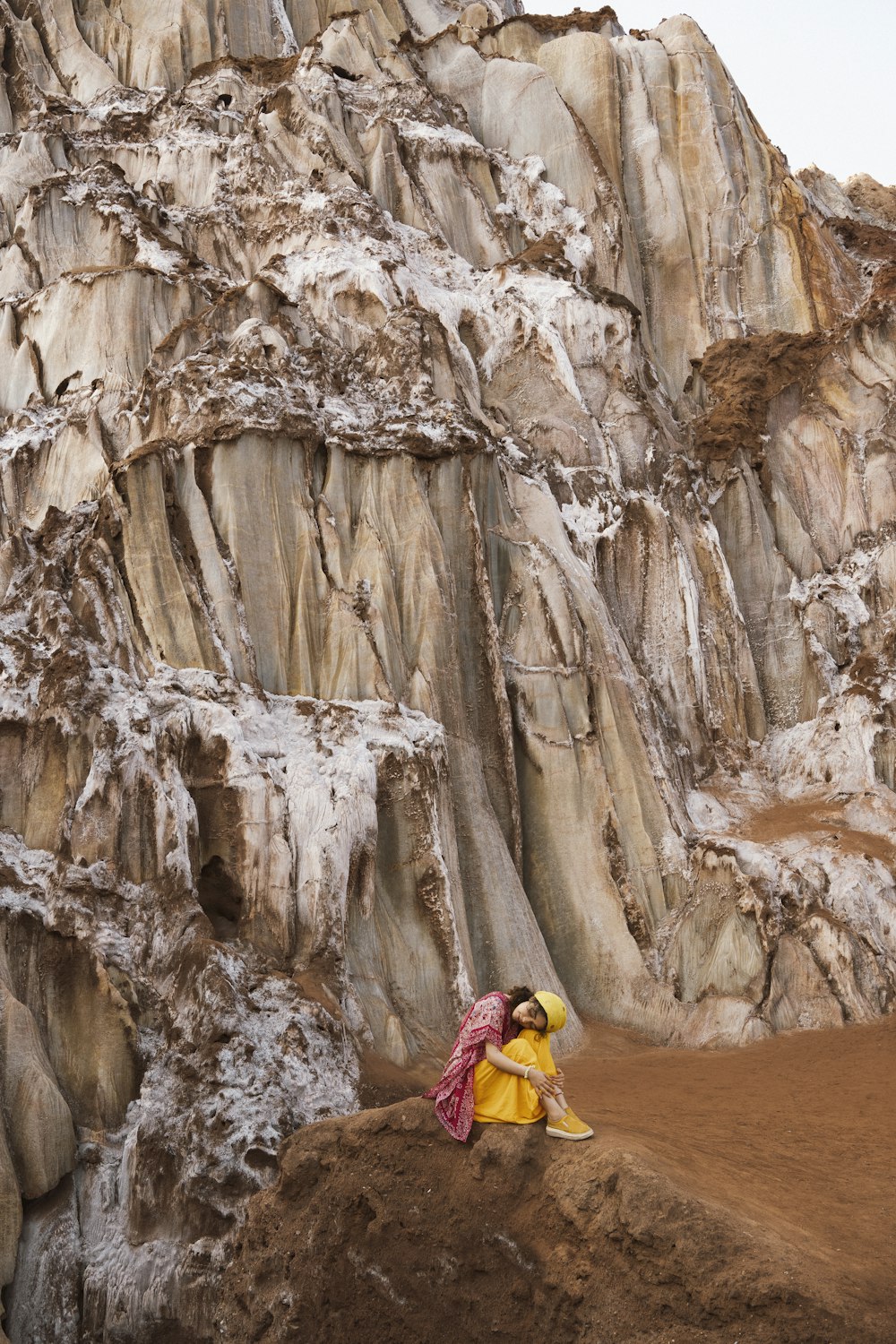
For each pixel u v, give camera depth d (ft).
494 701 63.72
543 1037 33.55
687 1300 28.32
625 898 62.59
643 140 102.27
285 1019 44.62
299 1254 34.45
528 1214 31.48
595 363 84.84
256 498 61.41
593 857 63.36
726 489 83.92
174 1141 41.50
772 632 81.10
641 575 77.30
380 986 51.03
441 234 90.74
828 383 89.61
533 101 101.45
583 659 66.59
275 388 65.05
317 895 49.52
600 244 95.91
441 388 74.49
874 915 61.26
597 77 103.24
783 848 65.16
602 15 111.04
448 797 57.47
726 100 105.19
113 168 89.51
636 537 77.66
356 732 55.01
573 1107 42.88
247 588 59.52
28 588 58.90
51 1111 42.06
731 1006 57.57
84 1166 42.73
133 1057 44.70
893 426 86.74
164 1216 40.75
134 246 84.12
